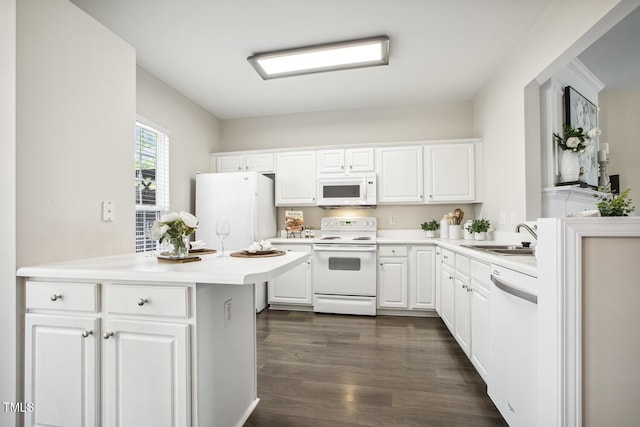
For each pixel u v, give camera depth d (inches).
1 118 48.6
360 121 151.3
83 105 60.4
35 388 48.0
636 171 123.7
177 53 100.1
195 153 141.6
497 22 84.0
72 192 58.0
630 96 124.3
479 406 63.1
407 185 134.4
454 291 93.3
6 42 48.3
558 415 37.3
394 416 60.2
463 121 141.9
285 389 70.1
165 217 55.7
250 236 126.6
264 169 147.2
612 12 56.7
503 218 106.4
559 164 88.4
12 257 48.6
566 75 95.1
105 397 45.9
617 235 36.0
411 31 88.2
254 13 80.4
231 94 132.9
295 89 128.7
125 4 76.4
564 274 36.7
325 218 150.3
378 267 126.9
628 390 36.4
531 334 45.9
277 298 135.1
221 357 51.1
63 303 47.2
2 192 48.6
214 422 48.7
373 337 101.7
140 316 44.9
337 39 92.4
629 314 36.4
